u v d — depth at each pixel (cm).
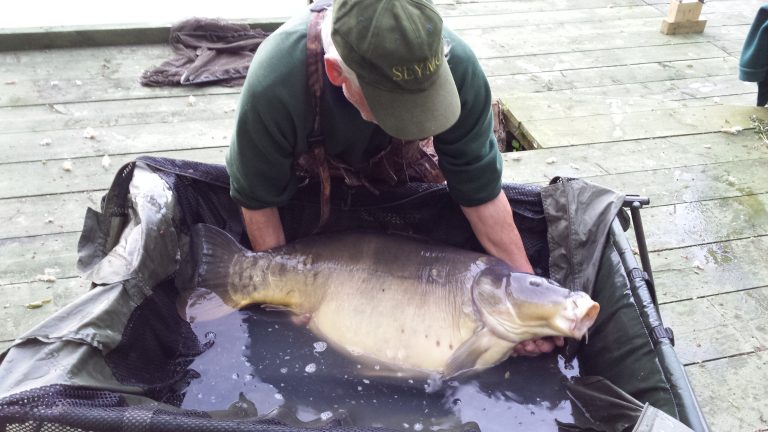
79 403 133
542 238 219
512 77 395
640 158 327
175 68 372
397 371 186
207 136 326
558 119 355
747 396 215
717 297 251
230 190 203
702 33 461
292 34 161
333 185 217
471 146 176
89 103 343
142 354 173
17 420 124
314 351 192
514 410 178
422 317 189
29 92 347
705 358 227
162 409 134
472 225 202
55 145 310
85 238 193
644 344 167
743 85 397
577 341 195
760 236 281
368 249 201
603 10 493
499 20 468
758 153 334
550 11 487
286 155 177
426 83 140
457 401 180
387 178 210
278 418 148
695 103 377
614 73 405
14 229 261
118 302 163
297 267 199
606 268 192
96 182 289
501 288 185
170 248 191
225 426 126
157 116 338
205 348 192
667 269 263
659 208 295
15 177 288
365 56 138
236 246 204
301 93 162
